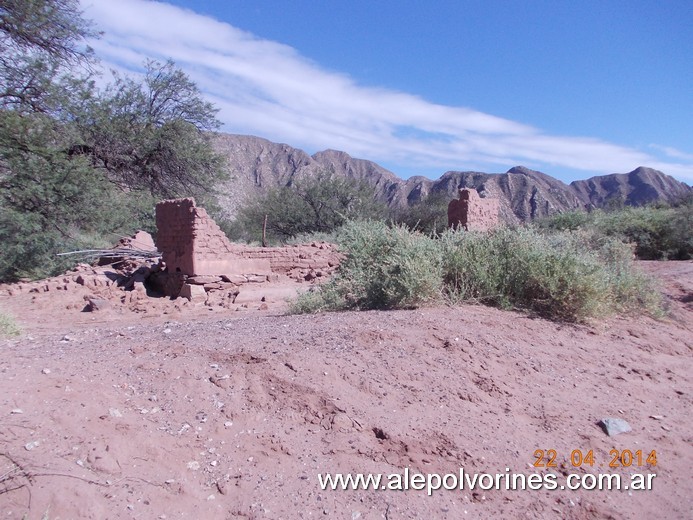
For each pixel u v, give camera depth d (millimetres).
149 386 4637
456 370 5566
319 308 8641
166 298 13695
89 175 19875
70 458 3477
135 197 24688
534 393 5539
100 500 3209
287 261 16047
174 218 14680
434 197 42094
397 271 8453
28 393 4184
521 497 3961
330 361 5316
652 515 4043
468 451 4273
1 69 20250
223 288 14078
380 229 9656
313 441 4137
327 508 3527
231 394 4574
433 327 6648
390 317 7078
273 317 8344
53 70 21031
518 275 8711
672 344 8203
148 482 3475
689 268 16031
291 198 40719
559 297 8328
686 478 4555
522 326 7461
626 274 10234
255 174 102500
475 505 3807
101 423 3902
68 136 21797
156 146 25375
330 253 17234
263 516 3387
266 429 4195
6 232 17188
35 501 3061
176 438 3951
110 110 24219
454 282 8750
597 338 7730
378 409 4625
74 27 21734
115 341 6152
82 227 20906
